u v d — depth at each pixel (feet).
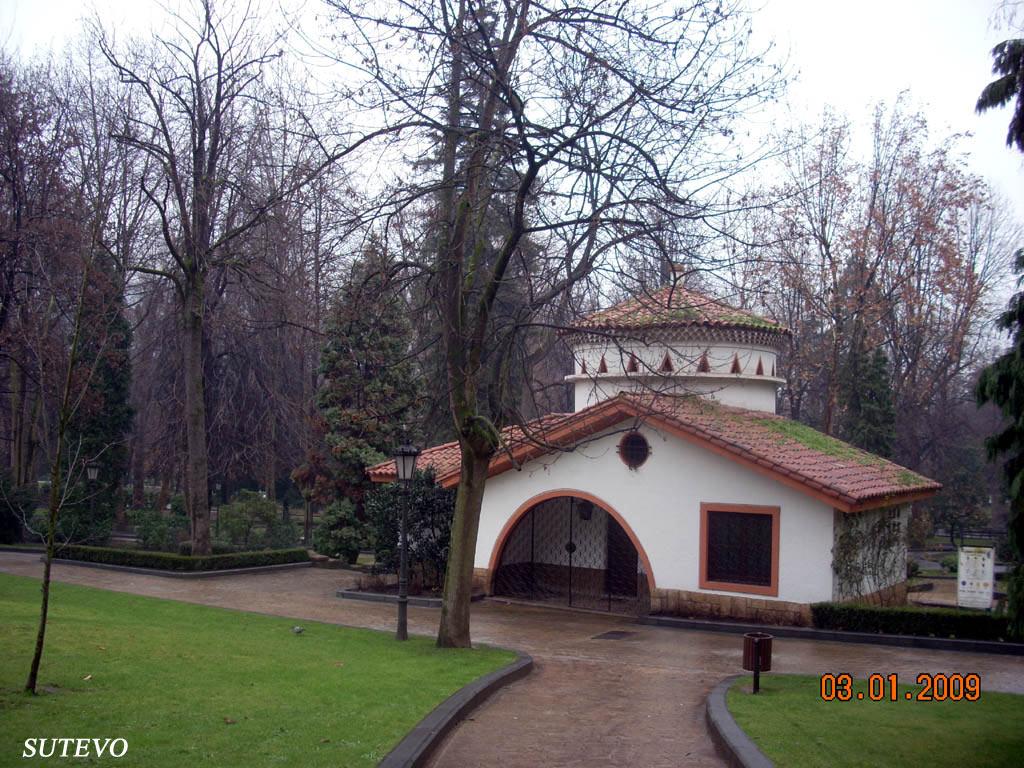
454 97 42.16
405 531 47.88
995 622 49.03
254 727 25.58
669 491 60.49
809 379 116.47
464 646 45.24
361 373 89.86
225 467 115.14
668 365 55.06
